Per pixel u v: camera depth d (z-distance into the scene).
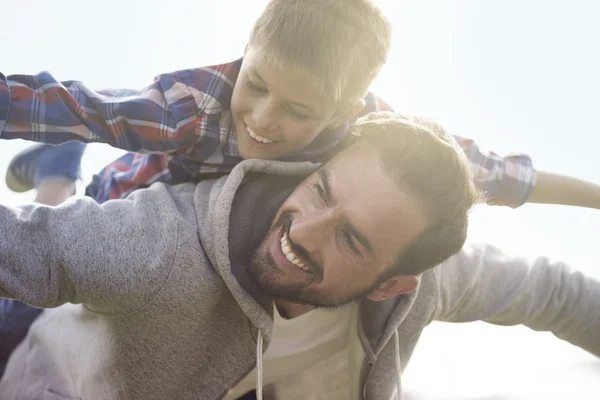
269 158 1.20
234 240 1.04
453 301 1.26
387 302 1.16
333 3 1.12
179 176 1.32
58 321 1.14
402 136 1.02
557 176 1.44
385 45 1.21
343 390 1.28
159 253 0.98
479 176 1.38
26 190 1.52
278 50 1.08
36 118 1.21
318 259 1.02
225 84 1.27
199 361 1.06
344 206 1.00
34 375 1.12
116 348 1.02
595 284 1.37
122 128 1.25
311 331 1.21
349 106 1.20
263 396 1.27
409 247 1.05
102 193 1.43
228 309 1.05
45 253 0.93
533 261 1.36
